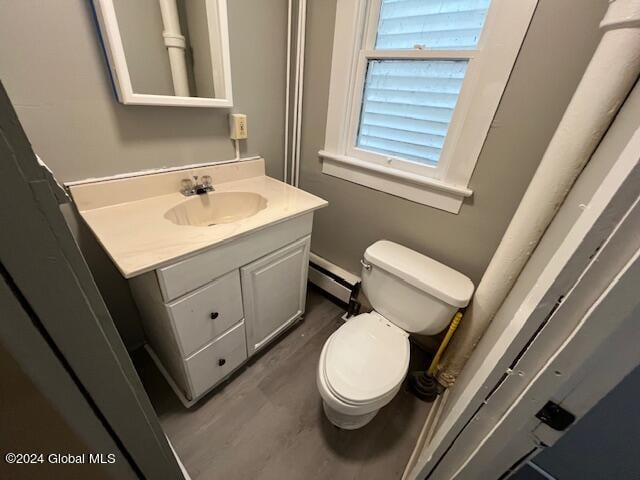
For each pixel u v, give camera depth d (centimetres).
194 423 114
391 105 126
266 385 130
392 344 113
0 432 30
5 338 27
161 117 109
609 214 28
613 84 60
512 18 84
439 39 105
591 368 34
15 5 72
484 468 53
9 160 22
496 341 67
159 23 97
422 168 123
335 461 105
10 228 24
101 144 98
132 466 49
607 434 72
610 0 63
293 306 147
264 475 100
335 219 165
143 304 110
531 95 89
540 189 79
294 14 131
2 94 21
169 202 112
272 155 159
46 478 37
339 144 144
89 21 84
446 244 125
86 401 37
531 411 41
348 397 91
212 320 103
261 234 105
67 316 31
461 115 106
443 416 93
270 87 141
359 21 117
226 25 108
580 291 32
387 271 120
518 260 89
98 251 110
